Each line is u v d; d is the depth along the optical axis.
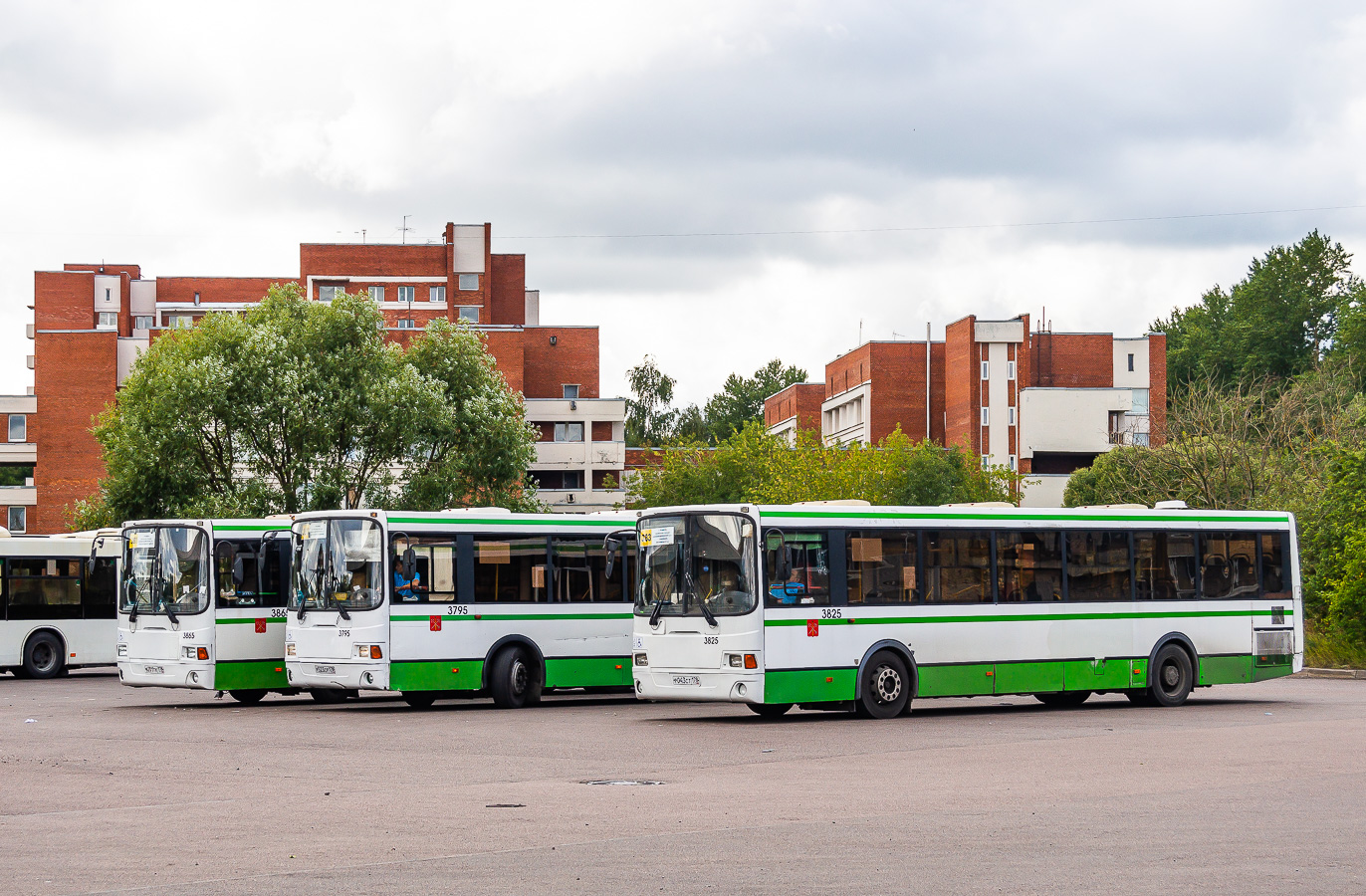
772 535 22.16
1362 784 14.60
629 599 28.03
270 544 28.23
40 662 38.09
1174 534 26.16
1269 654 26.86
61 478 91.25
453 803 13.38
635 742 19.56
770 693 21.83
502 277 114.94
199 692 32.94
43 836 11.63
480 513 26.45
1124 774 15.52
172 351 53.34
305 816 12.61
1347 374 86.25
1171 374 121.12
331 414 52.66
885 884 9.48
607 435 95.69
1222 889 9.30
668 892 9.23
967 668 23.70
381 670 24.95
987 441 94.69
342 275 112.31
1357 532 36.84
